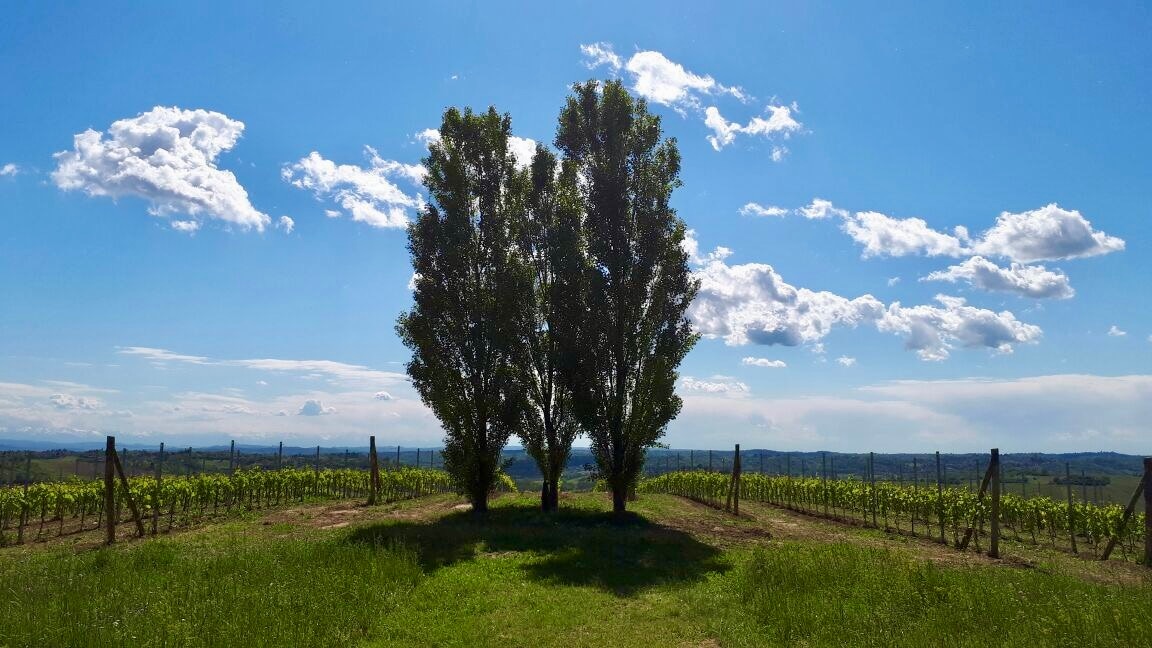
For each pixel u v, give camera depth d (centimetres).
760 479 4081
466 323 2656
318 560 1477
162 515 2795
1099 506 2722
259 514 2764
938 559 1830
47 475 3456
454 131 2766
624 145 2680
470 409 2609
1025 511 2548
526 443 2770
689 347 2627
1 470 3080
